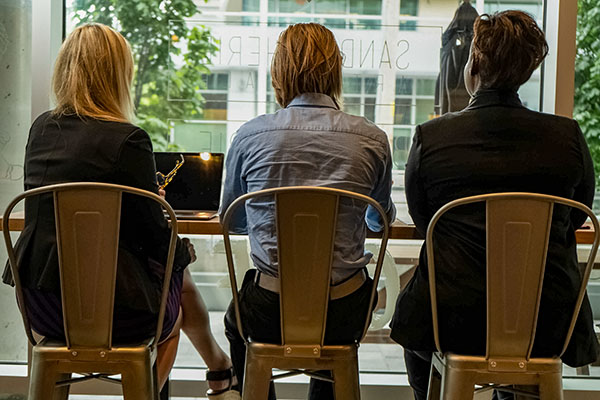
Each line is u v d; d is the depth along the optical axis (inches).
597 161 96.9
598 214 96.9
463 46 101.8
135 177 57.2
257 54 102.7
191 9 102.3
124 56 61.5
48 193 57.1
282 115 59.7
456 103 102.6
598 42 95.8
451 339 56.6
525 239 52.6
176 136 104.1
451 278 55.6
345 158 57.7
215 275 98.3
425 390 67.8
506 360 54.9
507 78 55.9
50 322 58.6
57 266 56.2
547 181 54.7
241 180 60.8
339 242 57.7
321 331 57.1
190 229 67.2
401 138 103.3
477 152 55.2
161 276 63.2
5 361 99.0
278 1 102.0
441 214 53.1
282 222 54.2
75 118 58.7
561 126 55.8
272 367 57.9
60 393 61.7
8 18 97.0
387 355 98.0
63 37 98.5
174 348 68.2
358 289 59.4
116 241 54.4
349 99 103.0
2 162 98.5
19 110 98.2
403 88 102.7
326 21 102.3
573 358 57.4
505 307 53.8
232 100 103.4
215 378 82.7
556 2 90.7
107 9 101.3
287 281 55.7
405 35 102.0
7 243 55.1
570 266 55.9
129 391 56.0
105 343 55.9
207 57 103.0
